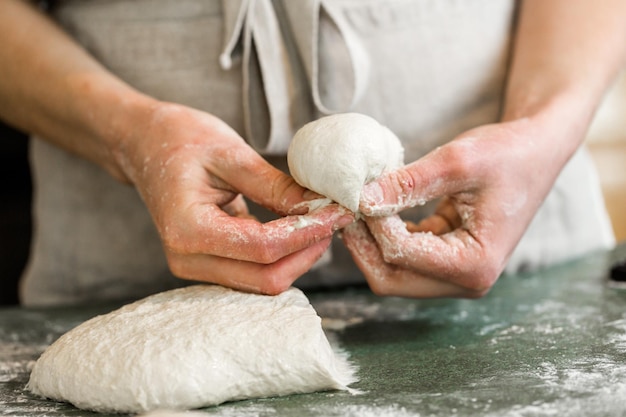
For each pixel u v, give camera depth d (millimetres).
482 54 590
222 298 454
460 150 461
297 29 536
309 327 421
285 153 557
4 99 594
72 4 598
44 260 643
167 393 400
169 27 572
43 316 584
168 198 458
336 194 423
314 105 558
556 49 556
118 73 588
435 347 460
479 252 469
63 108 550
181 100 578
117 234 626
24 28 590
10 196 825
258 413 393
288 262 449
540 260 640
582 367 419
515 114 529
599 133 1419
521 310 524
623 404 377
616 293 554
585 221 663
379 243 463
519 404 382
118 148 512
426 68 579
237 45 560
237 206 488
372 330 500
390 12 566
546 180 494
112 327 436
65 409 412
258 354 409
